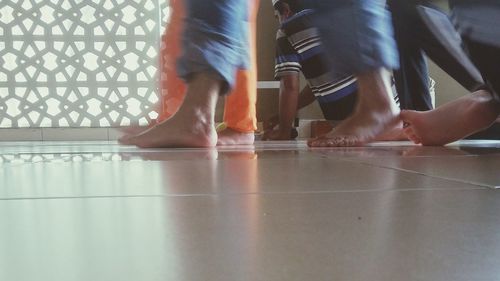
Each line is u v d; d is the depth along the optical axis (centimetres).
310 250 24
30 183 52
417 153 99
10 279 20
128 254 23
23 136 296
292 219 32
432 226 30
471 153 98
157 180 55
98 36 302
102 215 33
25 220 32
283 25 212
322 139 128
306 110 296
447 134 123
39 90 302
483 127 122
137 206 37
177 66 130
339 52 131
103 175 60
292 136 257
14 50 298
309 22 195
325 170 66
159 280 19
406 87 171
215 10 123
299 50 205
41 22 299
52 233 28
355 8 125
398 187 48
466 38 108
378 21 127
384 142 140
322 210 35
